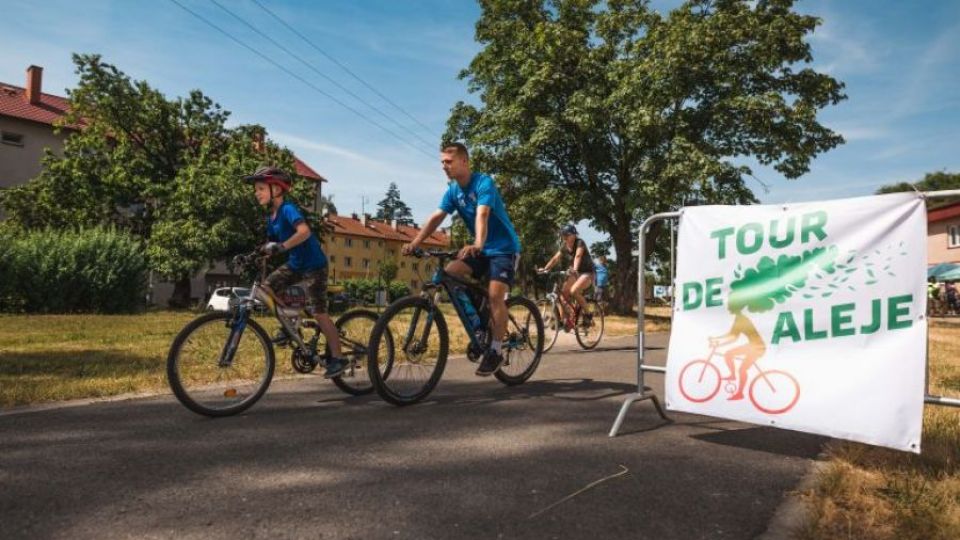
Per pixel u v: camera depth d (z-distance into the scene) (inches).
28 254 881.5
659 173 776.9
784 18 807.1
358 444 123.2
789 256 124.8
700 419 149.9
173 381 144.9
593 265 339.3
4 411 152.4
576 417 151.0
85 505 88.9
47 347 303.7
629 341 380.8
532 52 874.1
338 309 1170.6
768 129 796.6
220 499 91.6
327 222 1317.7
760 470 108.8
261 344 163.2
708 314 134.3
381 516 85.7
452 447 121.6
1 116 1384.1
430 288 172.6
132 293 976.3
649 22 877.8
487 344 182.4
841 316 116.6
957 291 1291.8
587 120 792.9
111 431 132.6
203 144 1190.3
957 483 99.5
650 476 104.7
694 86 806.5
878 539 79.4
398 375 168.4
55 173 1164.5
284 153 1229.1
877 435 108.0
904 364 108.0
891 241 113.0
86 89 1153.4
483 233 170.1
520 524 83.7
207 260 1075.3
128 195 1179.3
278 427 137.9
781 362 122.0
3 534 78.8
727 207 135.1
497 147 912.3
